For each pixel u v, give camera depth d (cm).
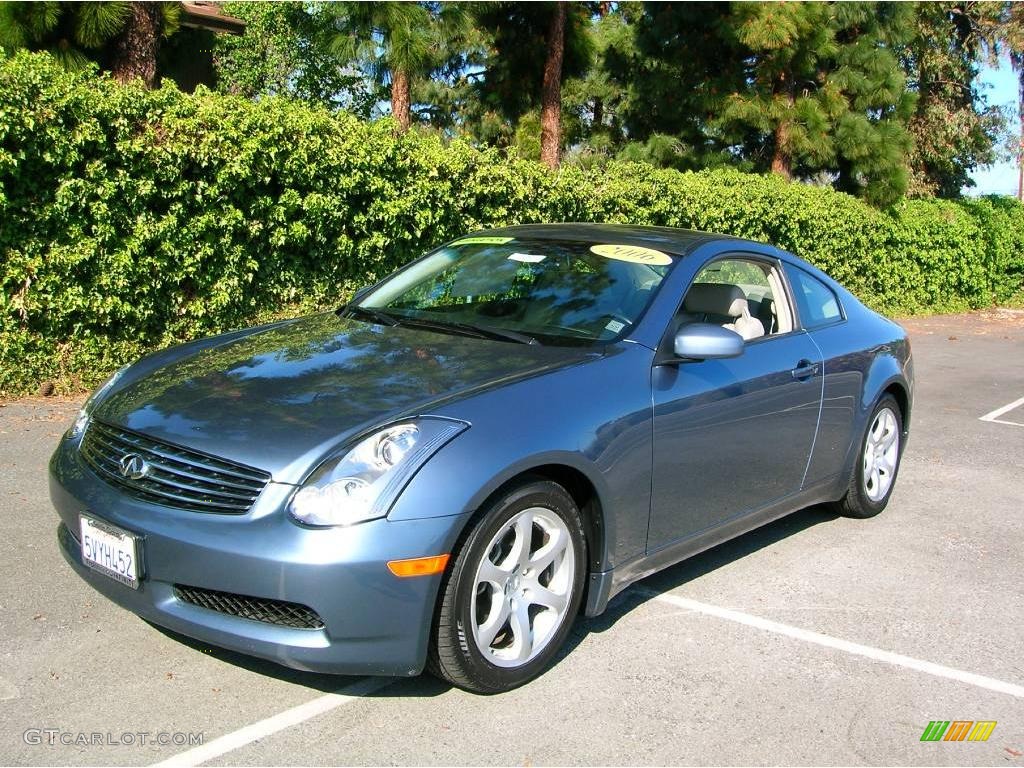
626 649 374
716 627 400
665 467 382
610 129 2483
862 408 520
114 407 350
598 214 1072
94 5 977
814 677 362
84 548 326
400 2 1269
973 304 2072
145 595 308
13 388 690
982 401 998
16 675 325
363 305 463
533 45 1697
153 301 737
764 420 438
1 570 407
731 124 1834
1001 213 2186
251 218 778
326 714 313
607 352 380
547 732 311
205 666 338
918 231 1802
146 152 695
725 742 313
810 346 486
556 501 337
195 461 307
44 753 283
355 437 304
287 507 290
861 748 315
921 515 579
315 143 788
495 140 2612
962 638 405
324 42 1378
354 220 841
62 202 666
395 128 870
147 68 1050
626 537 370
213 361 379
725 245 470
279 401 329
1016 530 557
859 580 464
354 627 289
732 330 419
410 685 335
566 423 338
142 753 286
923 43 2359
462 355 372
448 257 486
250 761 285
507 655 329
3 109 623
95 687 321
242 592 289
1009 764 312
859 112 1878
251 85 1980
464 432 311
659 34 1803
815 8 1656
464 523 300
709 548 449
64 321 700
